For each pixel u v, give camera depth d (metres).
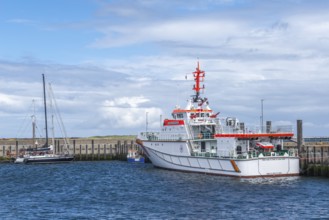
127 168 93.69
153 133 83.75
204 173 71.69
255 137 68.56
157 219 42.78
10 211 47.50
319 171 66.81
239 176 65.56
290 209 46.00
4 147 123.31
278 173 66.38
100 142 133.62
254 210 45.75
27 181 73.69
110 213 45.78
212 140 75.31
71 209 48.25
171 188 60.53
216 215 43.88
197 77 79.19
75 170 91.50
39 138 131.75
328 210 45.41
